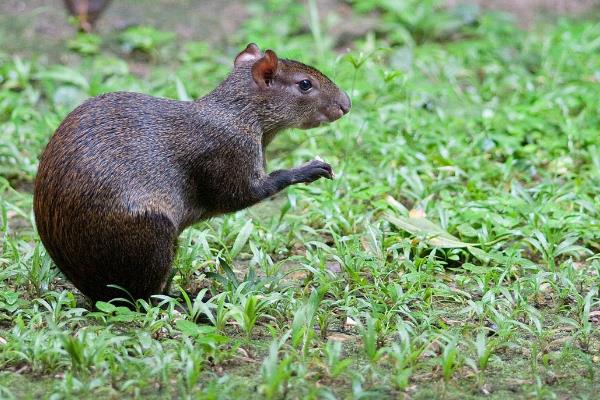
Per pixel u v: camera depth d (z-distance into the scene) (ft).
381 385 29.35
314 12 63.26
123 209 32.60
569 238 40.37
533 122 52.80
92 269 33.22
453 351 29.27
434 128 52.42
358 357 31.48
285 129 37.99
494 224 41.65
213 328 31.24
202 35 68.49
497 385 29.94
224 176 35.22
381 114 53.47
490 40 66.80
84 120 33.27
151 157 33.55
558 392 29.71
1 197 44.21
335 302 34.22
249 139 35.83
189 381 28.09
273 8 72.02
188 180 34.71
